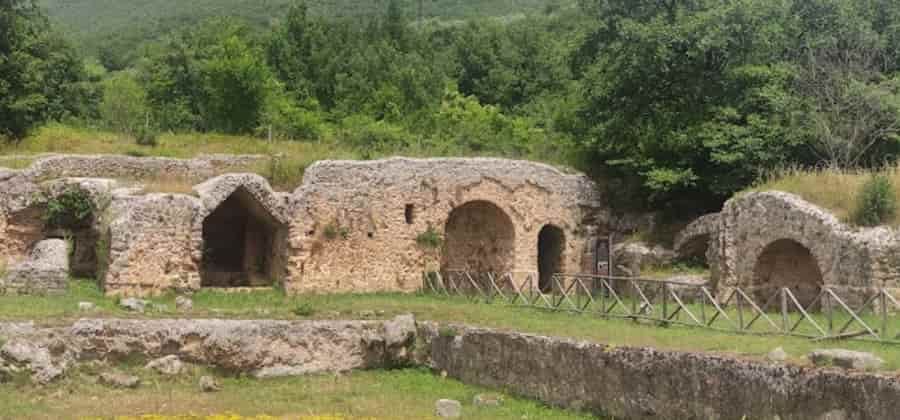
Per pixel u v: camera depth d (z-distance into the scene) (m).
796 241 24.62
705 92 32.34
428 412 16.78
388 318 22.91
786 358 13.41
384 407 17.22
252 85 46.38
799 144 30.84
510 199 32.84
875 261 22.09
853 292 22.39
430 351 21.97
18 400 16.45
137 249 26.28
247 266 31.95
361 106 55.06
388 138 42.84
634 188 34.34
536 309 24.14
